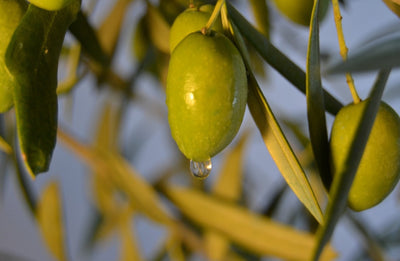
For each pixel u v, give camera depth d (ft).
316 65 0.77
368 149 0.80
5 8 0.79
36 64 0.78
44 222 1.19
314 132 0.79
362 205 0.81
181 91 0.76
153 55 1.23
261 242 1.05
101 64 0.94
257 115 0.78
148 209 1.16
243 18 0.81
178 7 1.00
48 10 0.79
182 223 1.21
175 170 1.47
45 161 0.76
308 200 0.77
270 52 0.81
